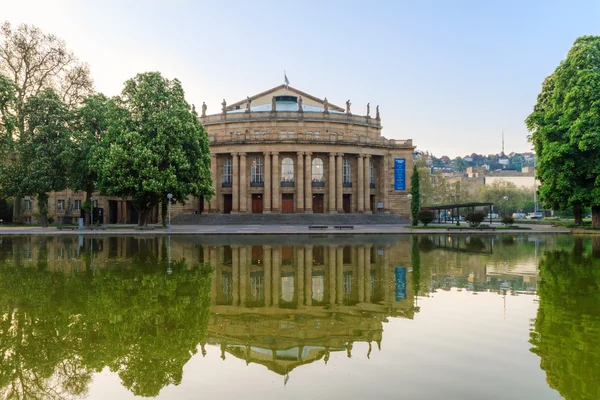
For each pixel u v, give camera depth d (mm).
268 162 88688
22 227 65375
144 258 28188
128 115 57188
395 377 8984
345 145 90625
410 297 16641
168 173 54781
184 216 82688
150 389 8609
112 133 56562
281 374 9289
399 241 43406
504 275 21594
